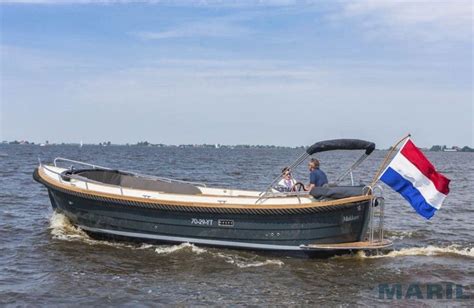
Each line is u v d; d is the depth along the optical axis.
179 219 10.55
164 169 41.50
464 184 30.36
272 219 10.09
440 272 9.29
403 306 7.54
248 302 7.63
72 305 7.32
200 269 9.31
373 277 8.97
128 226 10.90
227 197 11.00
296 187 11.35
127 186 13.07
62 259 9.79
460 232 13.49
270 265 9.67
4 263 9.42
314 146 10.59
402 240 12.36
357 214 9.95
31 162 46.47
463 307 7.51
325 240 10.00
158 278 8.73
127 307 7.28
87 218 11.36
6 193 19.34
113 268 9.27
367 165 58.50
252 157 90.44
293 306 7.51
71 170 12.56
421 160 10.06
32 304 7.33
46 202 17.22
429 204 10.02
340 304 7.61
